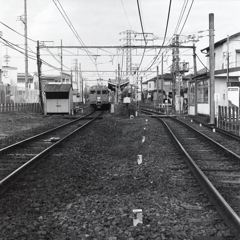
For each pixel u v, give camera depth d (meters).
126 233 4.74
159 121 28.91
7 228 4.91
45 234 4.70
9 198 6.47
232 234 4.64
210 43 24.56
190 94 41.19
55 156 11.30
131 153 12.09
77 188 7.27
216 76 32.09
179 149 12.31
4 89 37.09
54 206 6.03
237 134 18.23
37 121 28.73
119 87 48.00
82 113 44.03
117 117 35.69
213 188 6.35
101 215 5.52
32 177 8.23
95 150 13.02
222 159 10.81
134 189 7.20
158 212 5.64
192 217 5.40
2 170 9.09
